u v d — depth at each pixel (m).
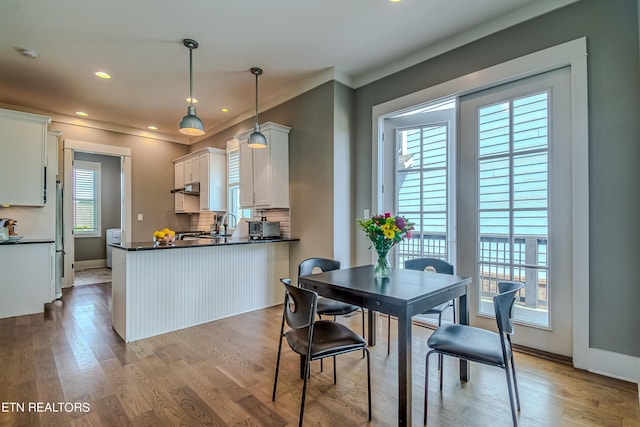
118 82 3.89
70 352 2.62
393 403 1.91
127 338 2.84
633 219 2.12
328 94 3.69
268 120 4.55
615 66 2.19
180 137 6.43
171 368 2.35
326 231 3.74
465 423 1.72
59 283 4.37
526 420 1.74
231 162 5.42
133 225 5.86
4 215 3.88
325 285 2.06
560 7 2.40
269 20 2.72
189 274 3.26
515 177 2.67
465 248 2.96
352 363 2.43
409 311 1.66
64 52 3.20
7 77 3.72
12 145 3.76
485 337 1.83
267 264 3.97
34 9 2.52
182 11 2.59
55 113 4.98
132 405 1.88
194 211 6.21
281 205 4.16
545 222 2.52
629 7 2.15
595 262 2.25
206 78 3.82
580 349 2.30
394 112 3.46
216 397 1.97
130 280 2.88
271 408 1.86
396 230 2.18
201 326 3.26
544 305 2.52
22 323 3.33
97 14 2.60
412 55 3.30
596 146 2.25
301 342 1.81
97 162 7.41
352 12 2.62
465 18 2.71
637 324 2.10
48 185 4.16
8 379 2.18
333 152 3.66
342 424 1.71
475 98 2.92
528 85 2.61
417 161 3.40
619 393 1.99
